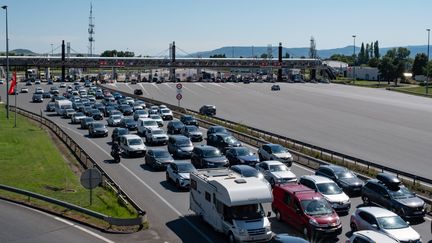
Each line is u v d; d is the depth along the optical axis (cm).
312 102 9912
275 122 7044
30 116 7144
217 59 18375
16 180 3212
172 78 16988
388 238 1875
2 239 2117
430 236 2397
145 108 8194
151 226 2411
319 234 2241
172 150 4406
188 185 3167
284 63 18588
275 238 1880
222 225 2225
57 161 3953
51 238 2147
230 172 2569
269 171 3350
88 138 5478
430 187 3353
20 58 16362
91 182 2500
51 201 2522
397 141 5609
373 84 16325
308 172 3797
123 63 17525
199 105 9181
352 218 2388
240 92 12112
